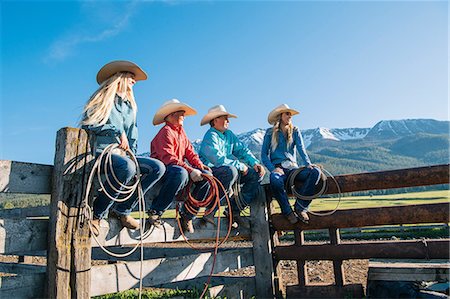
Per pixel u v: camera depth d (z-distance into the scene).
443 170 4.43
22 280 2.90
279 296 5.16
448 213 4.36
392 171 4.69
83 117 3.32
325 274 6.46
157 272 3.99
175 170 3.80
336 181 4.90
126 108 3.70
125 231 3.73
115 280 3.53
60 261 2.98
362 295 4.67
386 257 4.57
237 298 4.91
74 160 3.15
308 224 5.06
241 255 5.17
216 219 4.92
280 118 5.29
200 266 4.53
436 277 4.30
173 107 4.23
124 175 3.30
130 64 3.68
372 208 4.77
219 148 4.85
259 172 5.07
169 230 4.22
